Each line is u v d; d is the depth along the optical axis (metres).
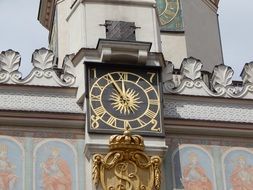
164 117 37.44
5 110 36.53
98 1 39.19
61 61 42.97
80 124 36.84
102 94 37.06
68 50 41.12
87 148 36.06
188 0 45.69
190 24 45.06
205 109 38.06
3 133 36.28
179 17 44.97
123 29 38.59
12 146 36.16
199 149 37.28
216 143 37.50
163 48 44.22
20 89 37.25
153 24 39.06
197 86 38.44
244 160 37.34
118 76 37.44
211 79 39.09
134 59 37.81
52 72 37.81
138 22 38.97
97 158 35.91
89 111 36.69
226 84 38.69
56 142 36.47
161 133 36.66
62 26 43.69
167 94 38.00
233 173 37.06
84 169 36.19
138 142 36.22
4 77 37.31
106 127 36.53
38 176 35.81
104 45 37.56
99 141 36.19
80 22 38.91
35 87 37.34
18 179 35.62
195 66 38.94
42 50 38.12
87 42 38.28
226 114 38.12
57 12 44.19
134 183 35.78
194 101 38.16
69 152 36.41
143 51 37.75
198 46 44.81
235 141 37.62
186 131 37.47
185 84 38.41
